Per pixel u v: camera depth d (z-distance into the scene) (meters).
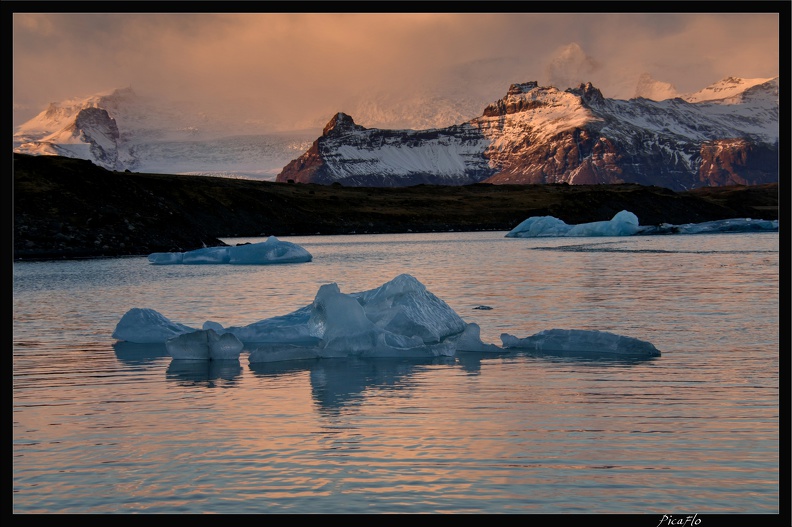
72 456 13.99
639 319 31.09
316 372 21.45
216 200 171.25
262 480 12.63
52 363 23.31
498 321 31.02
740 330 27.98
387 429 15.31
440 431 15.13
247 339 26.91
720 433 14.86
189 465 13.38
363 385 19.53
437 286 46.03
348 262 73.00
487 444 14.28
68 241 87.62
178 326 28.41
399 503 11.68
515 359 23.02
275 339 26.81
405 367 22.00
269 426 15.68
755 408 16.69
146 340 27.58
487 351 24.41
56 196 93.44
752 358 22.55
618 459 13.43
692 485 12.26
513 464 13.20
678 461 13.30
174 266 71.31
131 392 19.16
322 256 84.50
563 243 110.75
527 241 121.44
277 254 74.50
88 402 18.12
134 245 91.56
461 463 13.28
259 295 43.47
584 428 15.27
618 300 37.81
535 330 28.67
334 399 17.98
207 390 19.27
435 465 13.20
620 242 110.62
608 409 16.73
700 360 22.31
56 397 18.69
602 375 20.36
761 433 14.82
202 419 16.36
